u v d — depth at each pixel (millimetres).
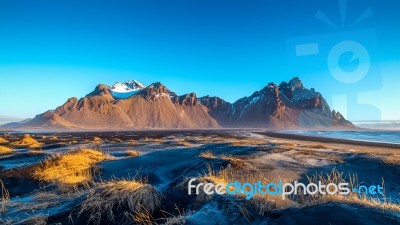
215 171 10508
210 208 5434
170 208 6414
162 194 6828
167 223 4918
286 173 10727
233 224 4570
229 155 14367
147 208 6113
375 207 4770
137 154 16859
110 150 22031
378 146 41500
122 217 5645
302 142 46250
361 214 4195
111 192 6281
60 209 6027
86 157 13742
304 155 14820
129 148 23938
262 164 12117
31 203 7035
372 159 13133
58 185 9453
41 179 10156
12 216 6016
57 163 11852
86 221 5496
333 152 16812
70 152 15156
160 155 14789
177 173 11438
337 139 63156
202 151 15891
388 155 14289
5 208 6680
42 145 31156
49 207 6488
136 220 5531
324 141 53000
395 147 40531
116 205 5926
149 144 29391
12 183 9812
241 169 10859
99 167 12273
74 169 11438
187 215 5422
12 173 10594
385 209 4676
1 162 15516
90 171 11609
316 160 13492
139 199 6141
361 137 76312
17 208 6625
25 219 5633
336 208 4465
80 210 5793
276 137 71938
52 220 5566
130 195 6148
